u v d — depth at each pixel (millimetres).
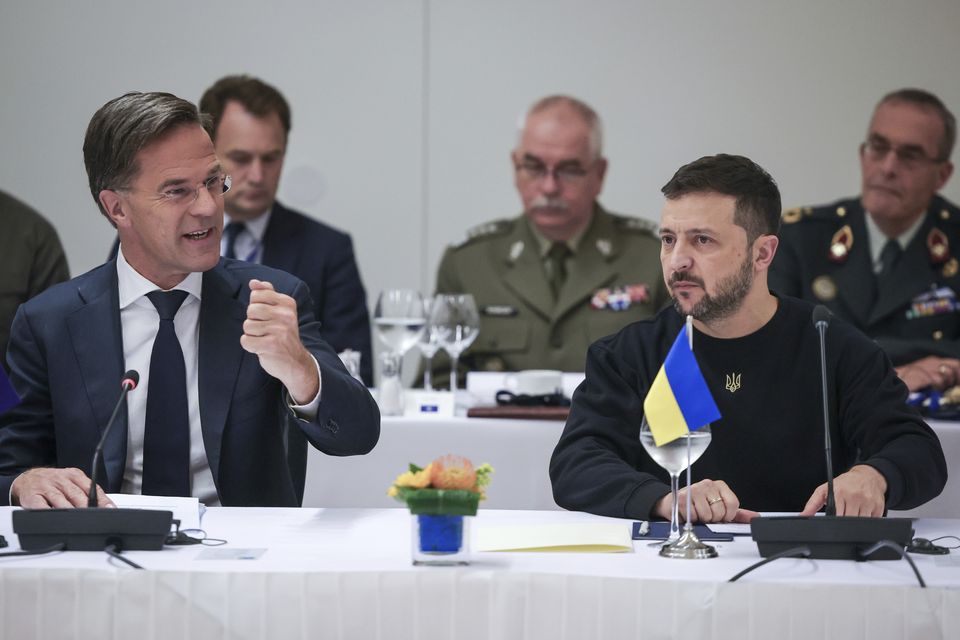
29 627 2863
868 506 3562
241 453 4152
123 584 2848
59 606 2863
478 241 9070
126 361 4180
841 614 2777
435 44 9148
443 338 6398
